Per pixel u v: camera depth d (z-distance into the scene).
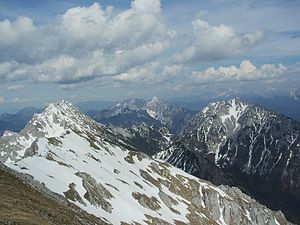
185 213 199.12
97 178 154.00
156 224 143.12
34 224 53.44
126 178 192.88
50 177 119.38
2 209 56.62
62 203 94.19
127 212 136.50
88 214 102.75
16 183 80.75
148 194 187.62
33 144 161.12
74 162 158.75
